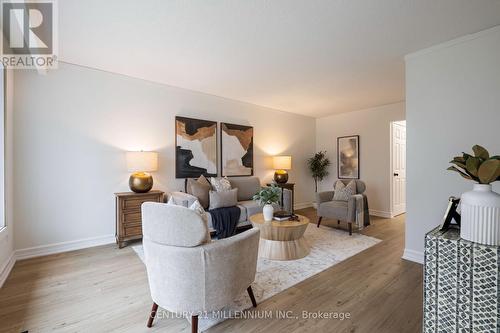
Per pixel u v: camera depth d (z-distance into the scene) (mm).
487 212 1125
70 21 2012
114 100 3258
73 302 1851
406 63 2682
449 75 2375
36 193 2752
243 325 1603
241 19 2012
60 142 2898
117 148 3283
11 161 2539
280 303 1856
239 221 3568
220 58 2779
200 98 4105
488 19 2008
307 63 2918
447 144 2391
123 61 2869
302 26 2119
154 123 3602
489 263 1108
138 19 2000
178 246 1431
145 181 3160
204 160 4121
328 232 3758
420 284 2143
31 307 1780
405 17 1985
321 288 2080
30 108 2715
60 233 2898
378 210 4988
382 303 1857
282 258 2670
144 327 1577
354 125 5406
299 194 5809
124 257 2736
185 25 2100
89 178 3086
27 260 2629
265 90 3961
